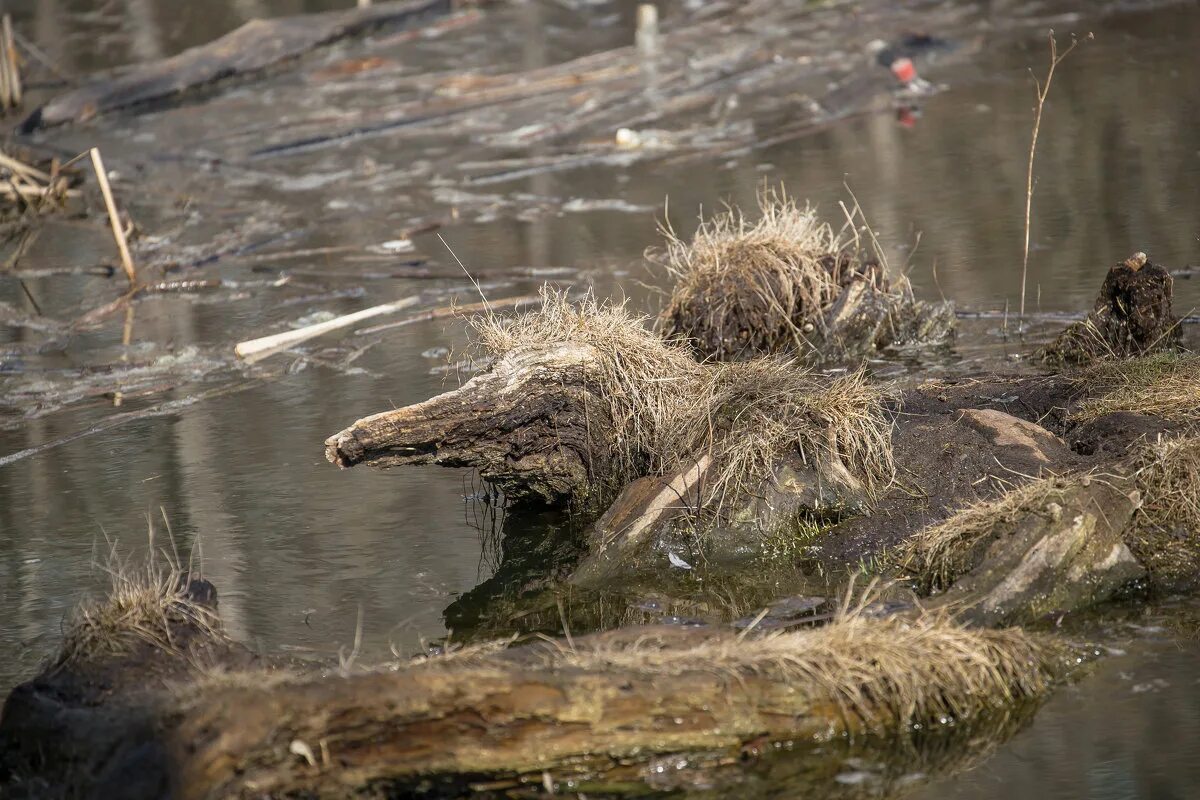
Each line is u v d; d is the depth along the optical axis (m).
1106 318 12.27
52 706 7.55
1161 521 9.00
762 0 32.66
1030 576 8.51
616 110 25.50
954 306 14.53
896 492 9.78
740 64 27.70
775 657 7.45
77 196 22.64
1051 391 11.02
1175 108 22.33
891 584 8.94
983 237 16.94
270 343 14.93
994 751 7.21
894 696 7.43
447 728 6.92
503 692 6.97
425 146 24.34
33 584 9.80
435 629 8.95
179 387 14.00
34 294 17.61
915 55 27.80
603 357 10.59
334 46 31.83
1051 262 15.75
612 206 19.88
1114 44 27.31
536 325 11.00
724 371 10.74
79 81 29.83
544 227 19.09
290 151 24.62
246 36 30.44
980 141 21.59
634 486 10.31
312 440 12.33
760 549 9.65
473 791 6.97
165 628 8.27
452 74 28.72
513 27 32.81
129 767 6.79
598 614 9.08
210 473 11.77
